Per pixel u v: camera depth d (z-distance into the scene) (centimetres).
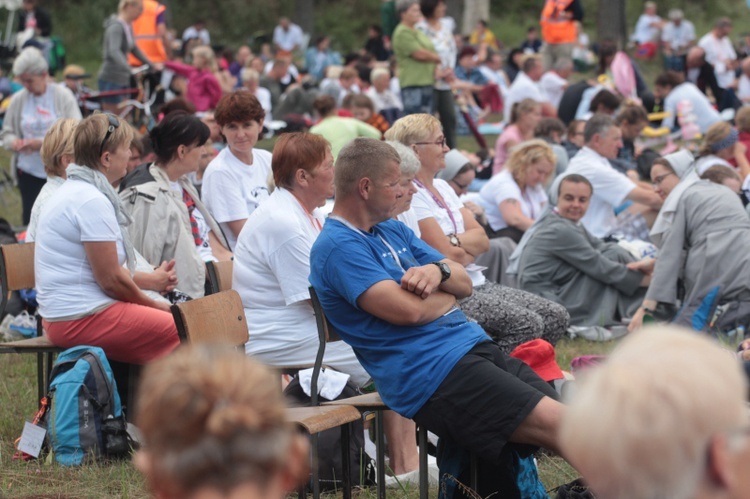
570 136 1498
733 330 970
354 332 555
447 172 1136
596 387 240
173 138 815
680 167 1129
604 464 235
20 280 762
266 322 667
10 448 700
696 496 232
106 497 610
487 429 518
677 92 2002
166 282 752
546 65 2575
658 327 253
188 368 228
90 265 700
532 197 1167
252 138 879
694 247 1002
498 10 5131
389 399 546
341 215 565
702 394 230
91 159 706
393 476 646
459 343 539
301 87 2361
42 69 1276
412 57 1691
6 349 718
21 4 2903
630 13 4988
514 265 1081
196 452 222
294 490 620
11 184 1834
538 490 573
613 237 1145
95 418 674
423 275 542
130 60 2016
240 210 875
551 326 820
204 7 4978
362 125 1419
